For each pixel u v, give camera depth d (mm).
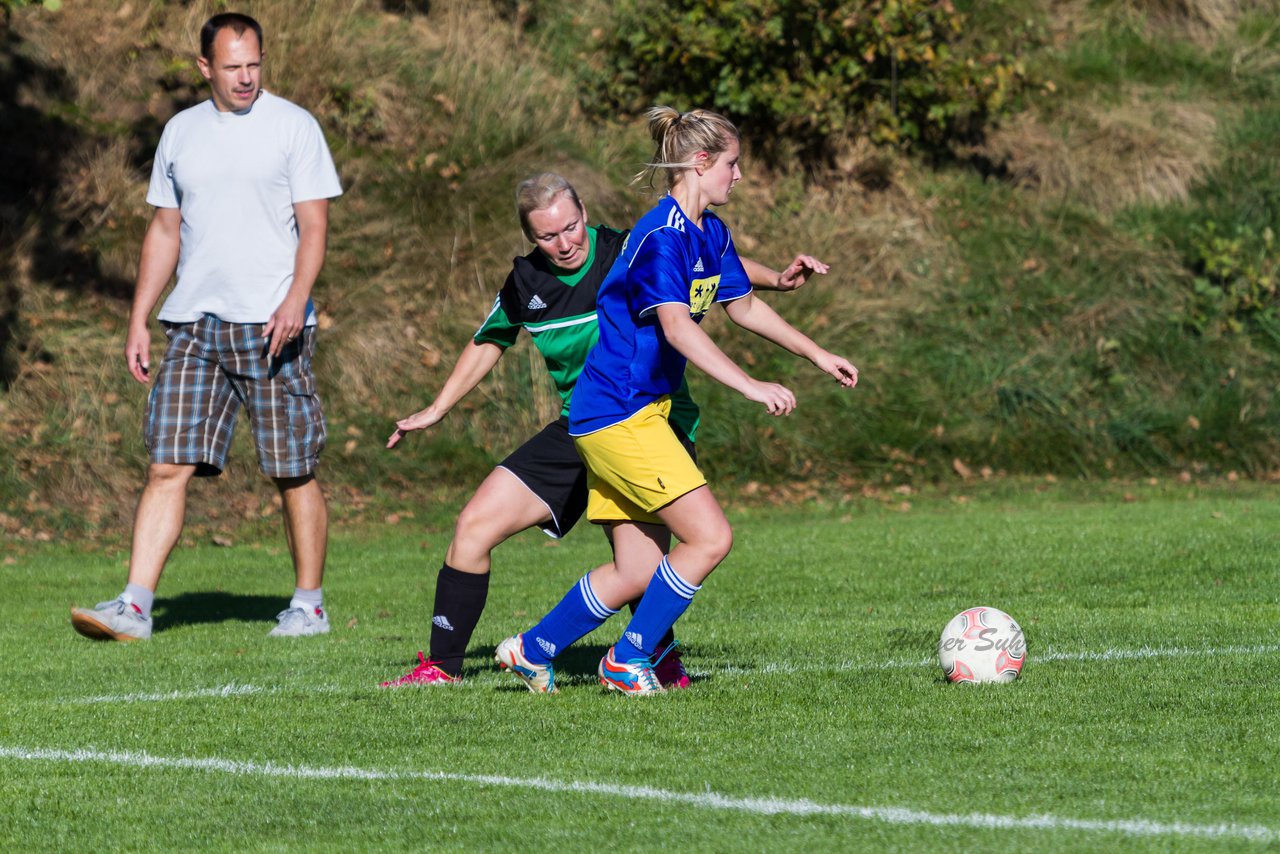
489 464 50250
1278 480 55062
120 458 46594
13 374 47781
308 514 27297
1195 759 14633
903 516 45000
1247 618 25312
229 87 26375
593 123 64250
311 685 20688
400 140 60188
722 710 17516
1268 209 66938
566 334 19578
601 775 14438
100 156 55156
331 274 54250
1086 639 23219
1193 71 75688
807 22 62750
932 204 65062
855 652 22562
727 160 18219
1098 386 58500
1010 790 13492
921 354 57969
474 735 16469
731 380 16969
